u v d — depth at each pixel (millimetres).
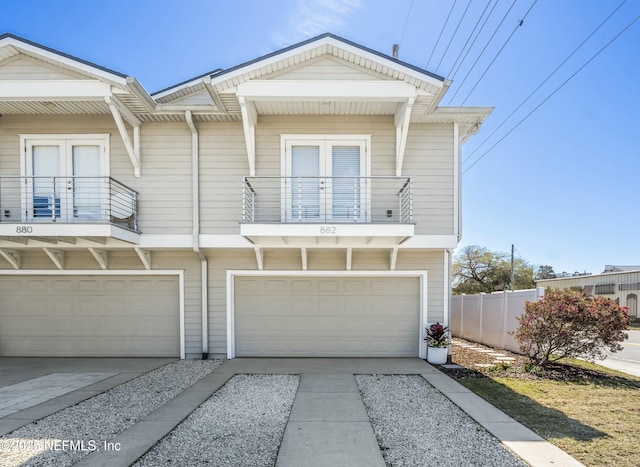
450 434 4215
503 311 9789
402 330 8492
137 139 7965
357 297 8508
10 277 8516
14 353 8461
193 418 4746
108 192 7727
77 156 8086
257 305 8484
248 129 7469
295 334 8469
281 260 8398
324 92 7098
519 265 32312
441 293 8383
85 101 7324
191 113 7727
